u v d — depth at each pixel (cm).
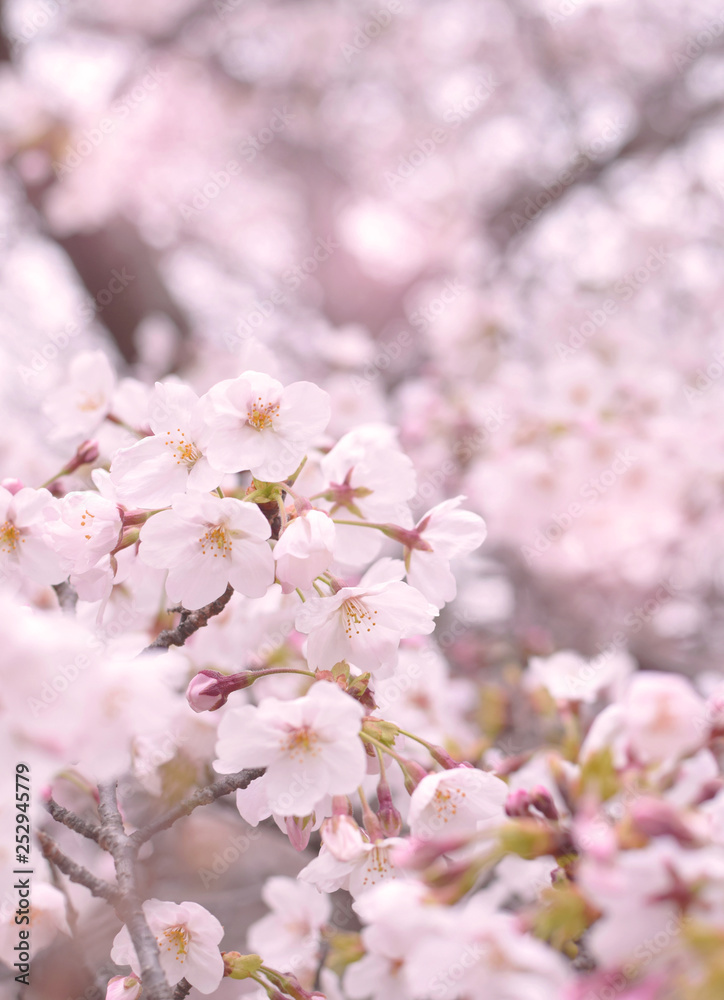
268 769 187
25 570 220
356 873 193
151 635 277
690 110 732
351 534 240
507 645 540
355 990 202
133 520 220
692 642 641
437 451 534
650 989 129
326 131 897
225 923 408
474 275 731
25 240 730
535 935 147
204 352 656
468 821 200
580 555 582
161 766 279
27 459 409
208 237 851
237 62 862
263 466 206
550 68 899
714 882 136
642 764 180
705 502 546
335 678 206
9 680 144
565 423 486
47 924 238
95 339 736
